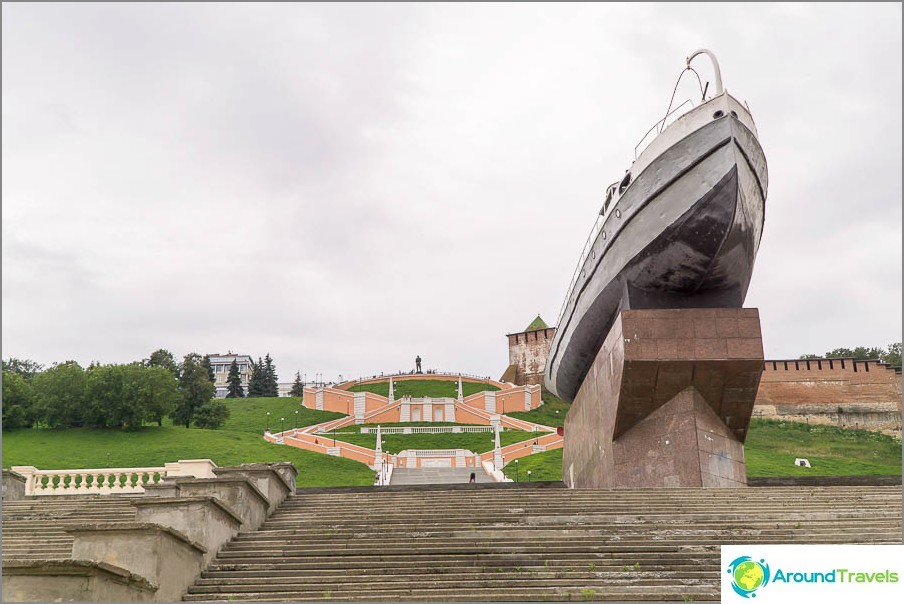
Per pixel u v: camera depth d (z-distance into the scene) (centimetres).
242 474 1602
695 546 1228
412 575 1149
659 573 1126
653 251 1939
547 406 7725
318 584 1128
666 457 1900
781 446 5044
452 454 5419
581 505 1524
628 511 1470
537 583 1101
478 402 7325
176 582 1109
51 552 1314
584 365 2436
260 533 1379
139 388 5481
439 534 1331
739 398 1930
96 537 1074
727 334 1906
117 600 966
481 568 1167
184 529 1242
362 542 1299
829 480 1947
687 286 1984
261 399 8394
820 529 1317
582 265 2353
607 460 2012
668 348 1894
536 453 5150
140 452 4819
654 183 1923
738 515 1412
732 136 1805
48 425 5603
